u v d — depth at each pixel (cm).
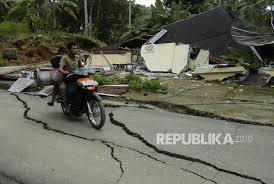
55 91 815
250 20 2081
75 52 747
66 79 734
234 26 1662
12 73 1441
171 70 1524
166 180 459
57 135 654
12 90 1162
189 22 1858
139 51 1773
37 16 2709
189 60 1530
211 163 515
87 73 728
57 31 2752
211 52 1778
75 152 562
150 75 1473
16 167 505
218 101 933
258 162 519
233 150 570
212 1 2866
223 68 1309
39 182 457
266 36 1510
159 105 917
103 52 1775
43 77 835
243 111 822
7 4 2875
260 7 2075
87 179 463
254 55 1565
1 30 2550
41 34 2506
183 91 1088
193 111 839
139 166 505
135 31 2225
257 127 707
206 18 1823
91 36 3102
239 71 1307
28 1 2602
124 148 580
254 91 1089
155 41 1836
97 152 562
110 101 966
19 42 2239
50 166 507
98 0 3666
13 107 897
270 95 1023
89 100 708
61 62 740
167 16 2214
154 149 575
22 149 579
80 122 743
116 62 1672
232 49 1639
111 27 3881
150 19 2253
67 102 750
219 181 457
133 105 913
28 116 799
